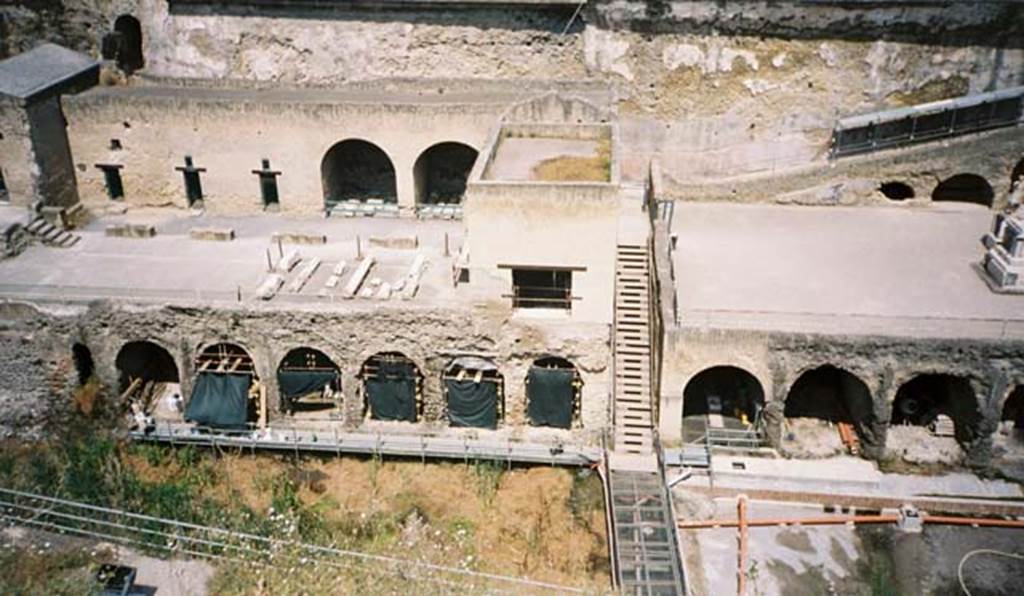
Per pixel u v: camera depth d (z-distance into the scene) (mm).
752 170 43156
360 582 26312
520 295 33281
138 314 33750
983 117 40906
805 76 41219
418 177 41406
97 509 27750
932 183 40500
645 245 35875
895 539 28922
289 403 34969
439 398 34219
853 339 29828
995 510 29531
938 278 33969
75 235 40125
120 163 41594
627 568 27016
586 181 31766
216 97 40906
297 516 29625
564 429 34438
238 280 35656
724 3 39938
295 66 44594
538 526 30125
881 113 41062
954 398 31766
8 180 39906
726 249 36625
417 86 43125
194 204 42531
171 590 26219
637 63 41844
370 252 37969
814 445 32062
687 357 30531
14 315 34312
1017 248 32656
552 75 43125
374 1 42312
